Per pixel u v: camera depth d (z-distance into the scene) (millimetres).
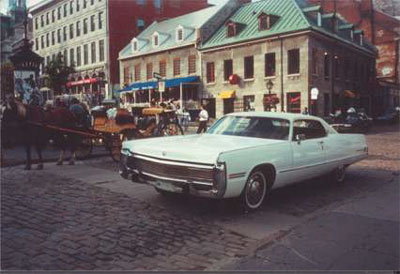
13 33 52156
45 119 9562
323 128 7785
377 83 45406
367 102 43156
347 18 50969
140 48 44625
